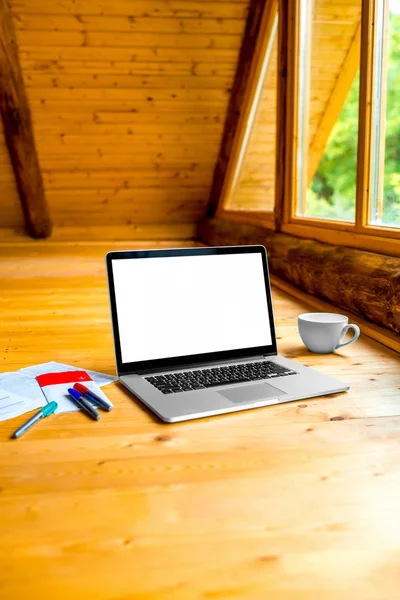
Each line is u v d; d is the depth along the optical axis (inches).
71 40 139.6
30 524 29.7
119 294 49.3
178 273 51.6
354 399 46.1
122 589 25.2
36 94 153.8
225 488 33.2
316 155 109.5
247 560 27.2
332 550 28.0
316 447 38.1
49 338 65.7
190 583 25.6
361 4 85.0
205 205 200.7
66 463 36.0
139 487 33.3
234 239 151.3
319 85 107.0
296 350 59.2
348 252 84.5
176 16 136.0
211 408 42.5
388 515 30.8
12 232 199.9
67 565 26.7
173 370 49.9
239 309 53.5
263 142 145.9
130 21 136.0
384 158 83.0
